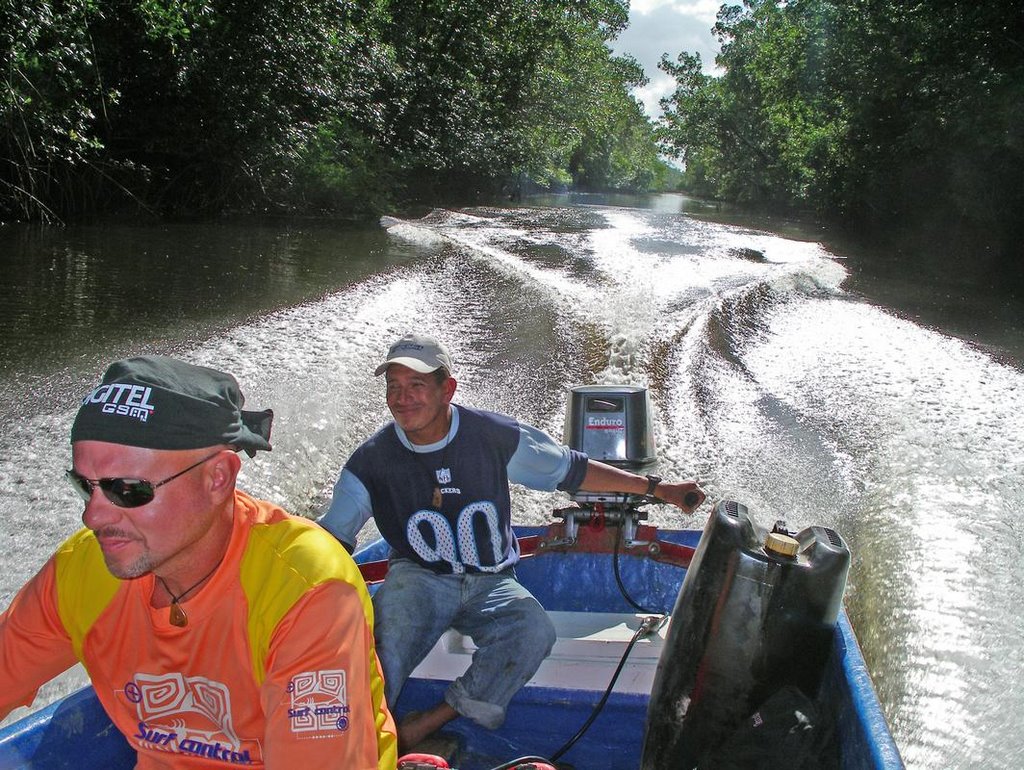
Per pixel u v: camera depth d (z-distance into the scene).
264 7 16.83
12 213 14.13
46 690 3.33
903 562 4.45
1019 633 3.79
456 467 2.80
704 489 5.28
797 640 2.28
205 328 7.73
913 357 8.26
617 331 8.22
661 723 2.39
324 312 8.64
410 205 24.53
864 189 21.78
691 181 67.56
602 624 3.24
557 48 31.59
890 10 19.12
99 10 14.40
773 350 8.44
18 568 3.86
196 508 1.58
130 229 14.57
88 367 6.38
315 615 1.65
